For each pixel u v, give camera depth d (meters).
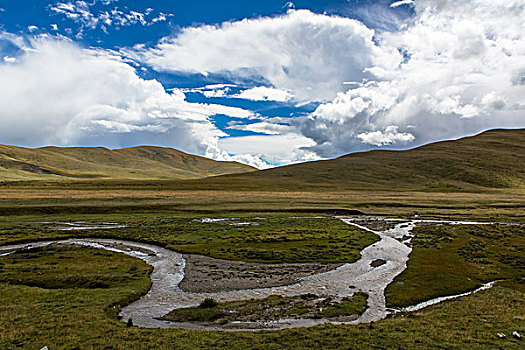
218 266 40.00
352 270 38.16
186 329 22.06
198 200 109.81
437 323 22.67
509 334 20.77
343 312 25.80
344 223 74.06
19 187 155.88
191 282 33.84
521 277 35.06
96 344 19.27
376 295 30.09
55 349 18.53
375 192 149.75
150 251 48.12
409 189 166.88
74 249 48.25
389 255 45.22
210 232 61.31
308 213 91.94
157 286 32.59
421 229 66.00
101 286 32.03
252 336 20.73
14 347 18.77
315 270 38.19
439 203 110.81
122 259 43.09
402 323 22.72
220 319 24.58
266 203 105.19
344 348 18.83
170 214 86.75
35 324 22.12
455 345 19.08
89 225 69.12
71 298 27.98
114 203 97.94
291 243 52.28
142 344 19.31
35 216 80.00
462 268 38.47
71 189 151.12
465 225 71.38
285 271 37.84
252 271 37.84
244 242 52.75
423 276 35.50
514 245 50.81
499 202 113.69
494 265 39.66
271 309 26.56
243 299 28.97
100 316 23.83
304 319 24.55
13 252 46.84
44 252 46.22
